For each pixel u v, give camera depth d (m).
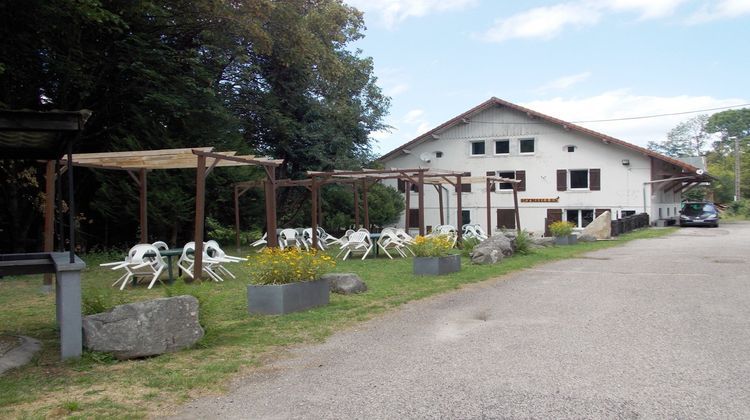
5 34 13.63
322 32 23.58
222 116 19.00
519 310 7.61
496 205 35.75
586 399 4.16
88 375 4.95
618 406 4.02
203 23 18.23
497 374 4.80
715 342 5.71
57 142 6.36
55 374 4.99
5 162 15.45
